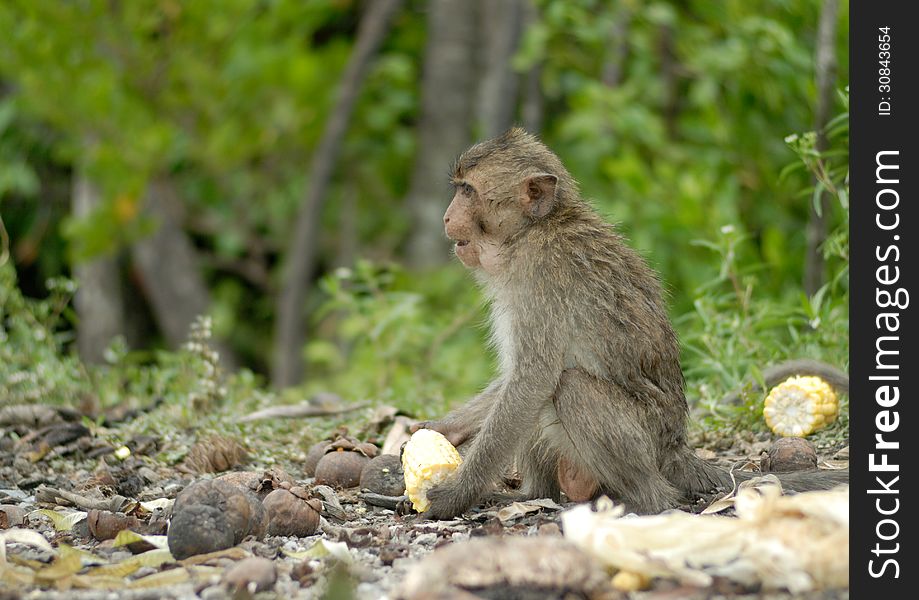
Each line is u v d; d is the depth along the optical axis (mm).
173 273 23156
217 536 7188
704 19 20766
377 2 22125
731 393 11281
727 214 17188
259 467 10383
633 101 20578
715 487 8742
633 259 8938
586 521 6422
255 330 26281
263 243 25016
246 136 22656
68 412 11672
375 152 24969
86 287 23625
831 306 11828
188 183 24359
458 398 14180
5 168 23500
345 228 24141
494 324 9398
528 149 9023
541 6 21906
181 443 10969
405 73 23344
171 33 21984
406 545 7562
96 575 6871
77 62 21297
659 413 8664
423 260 22312
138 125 21281
